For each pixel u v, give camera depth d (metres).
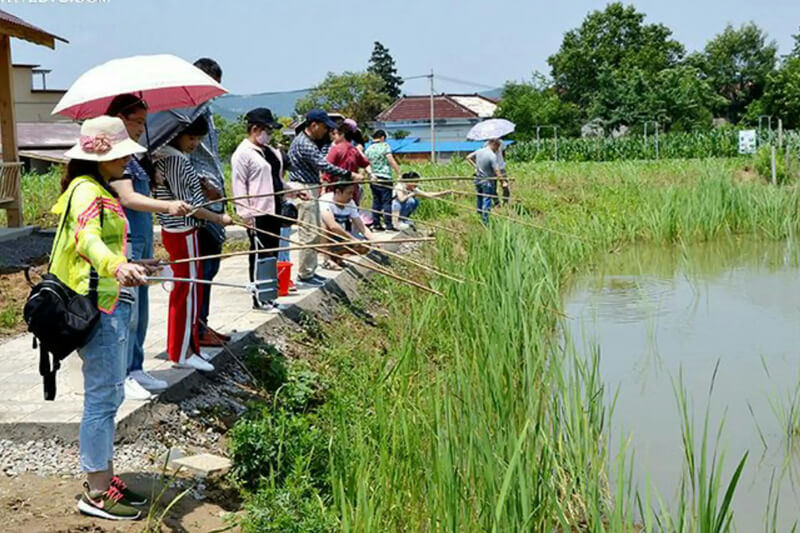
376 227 14.03
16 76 33.50
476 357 6.53
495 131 14.94
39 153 28.48
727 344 9.38
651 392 7.80
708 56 92.88
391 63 101.62
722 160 32.62
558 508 4.62
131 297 4.73
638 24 85.06
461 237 11.58
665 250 16.30
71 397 6.00
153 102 6.22
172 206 5.46
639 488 5.93
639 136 52.03
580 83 84.50
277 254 8.56
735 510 5.70
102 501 4.66
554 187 22.72
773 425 7.02
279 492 4.91
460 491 4.50
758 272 13.94
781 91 69.19
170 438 5.70
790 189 20.44
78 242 4.39
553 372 6.33
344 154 10.35
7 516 4.61
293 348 7.84
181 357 6.39
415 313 8.19
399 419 5.50
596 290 12.54
